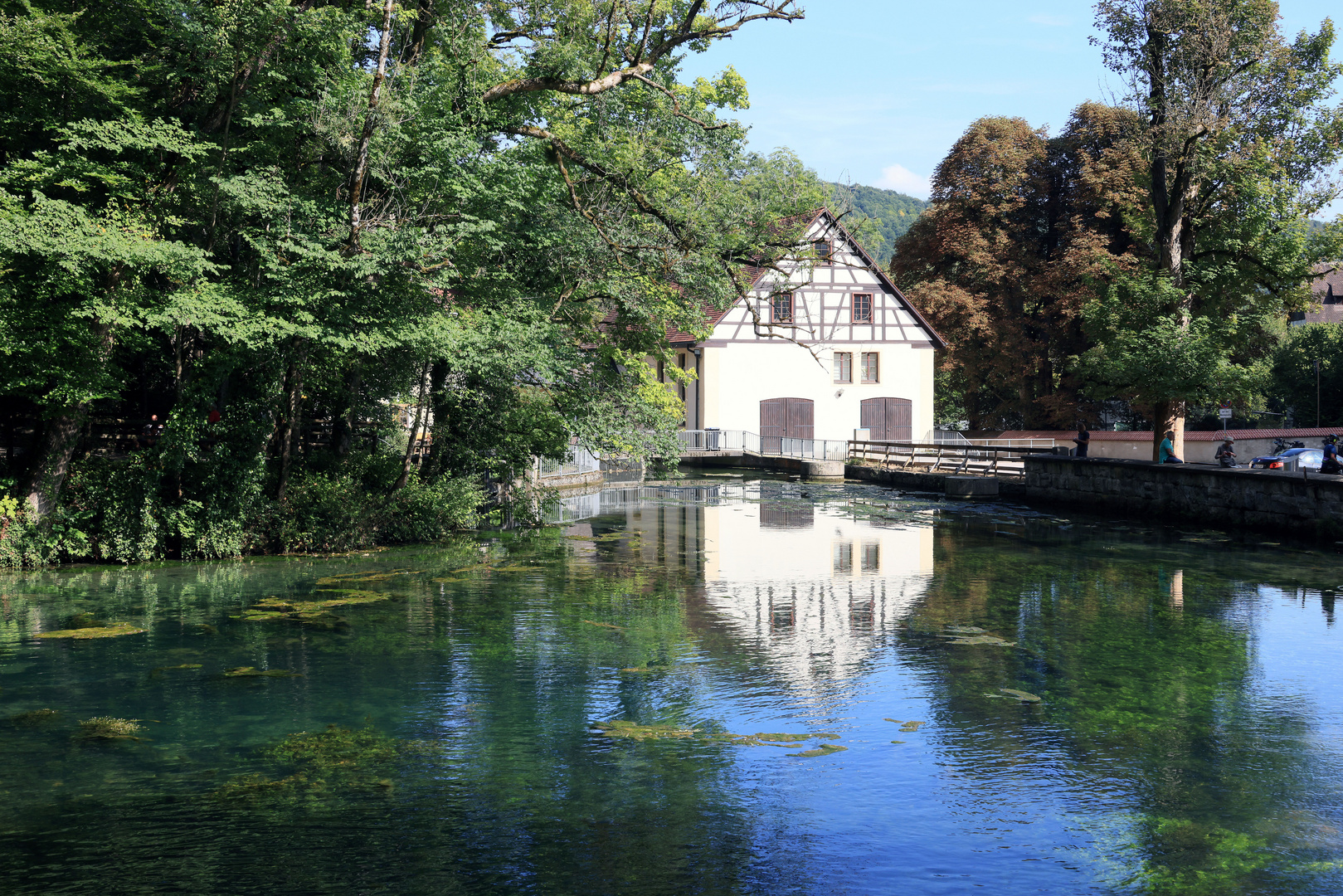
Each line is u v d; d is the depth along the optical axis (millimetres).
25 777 7000
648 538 20578
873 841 6109
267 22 14141
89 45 14445
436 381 20047
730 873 5656
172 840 5988
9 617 12156
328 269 14945
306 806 6512
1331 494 19297
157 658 10273
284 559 16953
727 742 7906
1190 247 28047
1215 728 8344
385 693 9094
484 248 17875
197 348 17094
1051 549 19141
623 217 18672
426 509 19312
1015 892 5480
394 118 15383
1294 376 48094
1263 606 13516
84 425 16859
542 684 9453
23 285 14336
